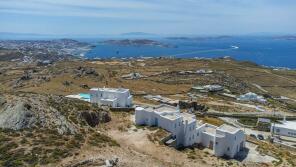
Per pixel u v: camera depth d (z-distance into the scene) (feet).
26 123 196.75
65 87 510.58
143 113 261.85
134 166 171.01
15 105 212.02
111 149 190.70
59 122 208.85
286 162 240.73
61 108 243.19
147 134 240.12
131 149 206.39
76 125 219.00
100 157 171.01
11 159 157.17
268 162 236.63
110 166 160.97
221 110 473.67
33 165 153.69
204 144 263.08
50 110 224.12
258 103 576.61
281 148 320.29
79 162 161.27
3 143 172.55
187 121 252.21
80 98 369.09
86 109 258.16
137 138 231.91
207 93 604.08
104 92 332.39
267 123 425.28
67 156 166.71
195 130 258.57
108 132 240.73
